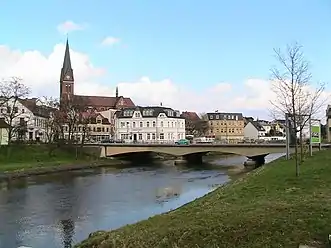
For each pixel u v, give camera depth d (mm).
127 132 164500
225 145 97062
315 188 25109
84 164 95312
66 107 109812
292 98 36344
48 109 120250
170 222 19688
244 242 15055
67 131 128000
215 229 16609
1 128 99438
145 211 37969
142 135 162250
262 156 98125
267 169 44406
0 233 29938
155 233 17906
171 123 163875
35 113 129250
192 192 50906
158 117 160750
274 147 90750
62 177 71438
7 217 35781
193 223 18219
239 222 17016
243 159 124438
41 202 43969
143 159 125500
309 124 57312
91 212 37938
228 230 16281
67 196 48375
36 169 77688
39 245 26625
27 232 30188
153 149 108000
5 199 46094
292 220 16516
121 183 62031
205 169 88000
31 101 139500
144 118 162125
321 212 17469
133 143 114125
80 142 121750
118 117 166750
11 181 64250
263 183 30688
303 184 27312
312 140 57469
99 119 171625
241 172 79125
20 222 33688
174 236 16828
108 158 112312
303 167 39469
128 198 46562
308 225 15812
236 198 25094
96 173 79625
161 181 64250
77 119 112062
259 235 15406
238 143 98312
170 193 50375
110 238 18875
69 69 195500
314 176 30797
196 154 111125
